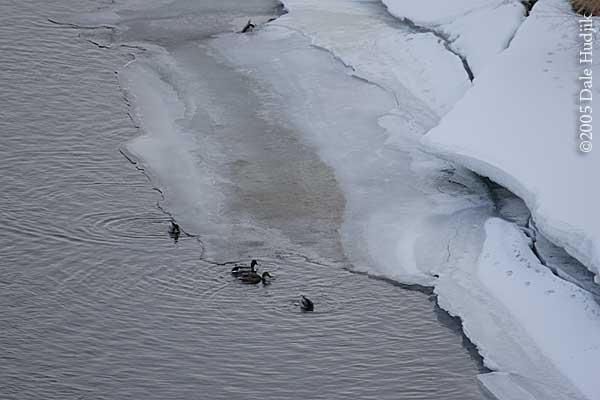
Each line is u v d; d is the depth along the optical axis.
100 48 116.06
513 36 104.44
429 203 90.00
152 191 91.19
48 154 95.94
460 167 94.12
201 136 99.75
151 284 79.50
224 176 93.56
